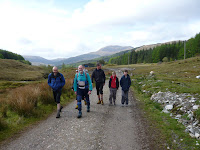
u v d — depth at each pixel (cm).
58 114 480
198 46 8088
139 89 1001
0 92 1233
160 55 9875
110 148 297
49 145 310
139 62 12344
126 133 367
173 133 350
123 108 595
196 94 612
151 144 310
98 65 637
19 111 477
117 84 638
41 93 644
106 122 441
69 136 351
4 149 294
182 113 460
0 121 382
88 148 297
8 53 13112
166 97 657
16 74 4603
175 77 1736
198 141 301
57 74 482
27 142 322
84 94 516
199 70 2480
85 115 506
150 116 485
